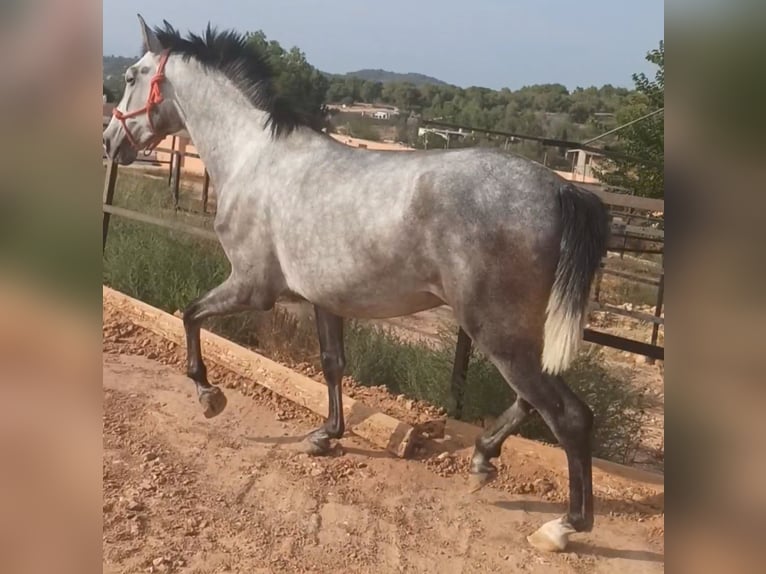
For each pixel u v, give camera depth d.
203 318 4.11
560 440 3.10
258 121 3.88
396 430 4.19
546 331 2.97
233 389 5.02
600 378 4.75
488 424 4.70
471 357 5.02
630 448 4.88
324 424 4.21
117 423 4.34
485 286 3.05
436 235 3.12
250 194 3.78
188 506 3.48
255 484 3.77
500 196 3.05
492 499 3.76
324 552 3.19
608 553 3.30
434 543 3.33
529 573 3.12
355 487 3.81
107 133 4.46
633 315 5.27
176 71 4.14
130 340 5.81
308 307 6.41
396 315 3.53
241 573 2.97
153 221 6.90
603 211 3.05
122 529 3.20
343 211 3.38
